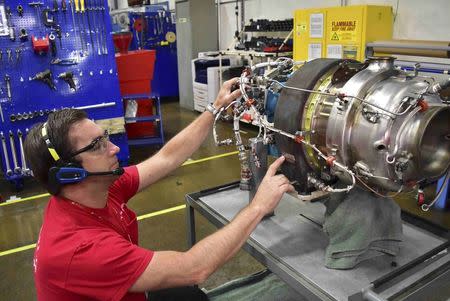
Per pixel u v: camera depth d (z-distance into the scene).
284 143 1.24
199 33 5.95
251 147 1.43
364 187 1.14
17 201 3.29
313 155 1.22
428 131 1.00
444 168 1.08
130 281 0.96
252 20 5.18
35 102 3.42
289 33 4.62
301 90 1.17
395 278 1.03
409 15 3.46
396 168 1.00
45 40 3.28
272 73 1.40
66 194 1.05
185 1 5.83
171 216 2.94
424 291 1.02
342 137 1.09
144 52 4.37
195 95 5.93
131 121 4.29
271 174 1.20
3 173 3.82
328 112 1.14
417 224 1.38
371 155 1.03
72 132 1.01
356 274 1.12
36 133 1.02
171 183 3.52
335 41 3.53
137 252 0.99
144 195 3.29
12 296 2.14
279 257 1.21
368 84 1.07
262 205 1.12
